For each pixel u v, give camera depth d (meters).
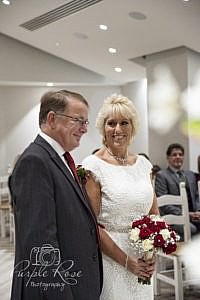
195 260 3.55
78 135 1.57
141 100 8.76
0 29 7.76
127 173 2.01
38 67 8.61
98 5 5.81
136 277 1.97
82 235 1.50
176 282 3.43
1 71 8.34
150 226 1.89
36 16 6.65
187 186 4.79
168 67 6.93
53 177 1.45
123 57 7.55
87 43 7.31
